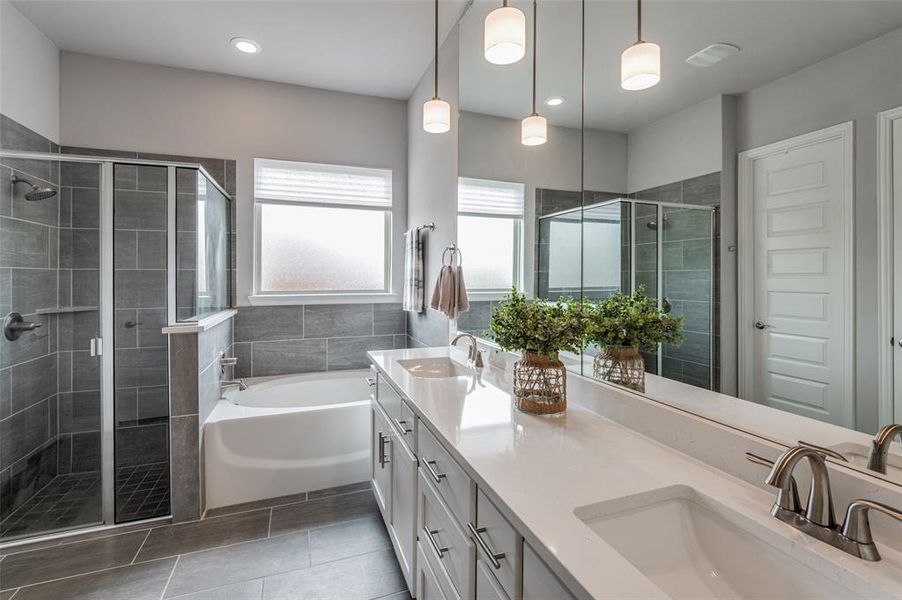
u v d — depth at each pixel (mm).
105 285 2377
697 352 1131
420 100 3350
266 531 2199
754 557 816
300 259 3559
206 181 2699
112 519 2279
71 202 2344
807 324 888
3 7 2373
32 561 1936
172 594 1750
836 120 827
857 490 792
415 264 3227
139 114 3062
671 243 1226
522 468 1037
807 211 883
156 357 2457
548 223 1791
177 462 2270
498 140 2117
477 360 2115
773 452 928
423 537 1479
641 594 632
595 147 1527
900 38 729
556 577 739
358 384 3477
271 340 3426
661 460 1099
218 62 3096
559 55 1711
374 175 3699
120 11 2512
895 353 749
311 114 3490
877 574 665
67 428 2312
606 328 1489
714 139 1087
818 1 858
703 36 1111
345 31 2732
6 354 2254
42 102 2705
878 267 770
